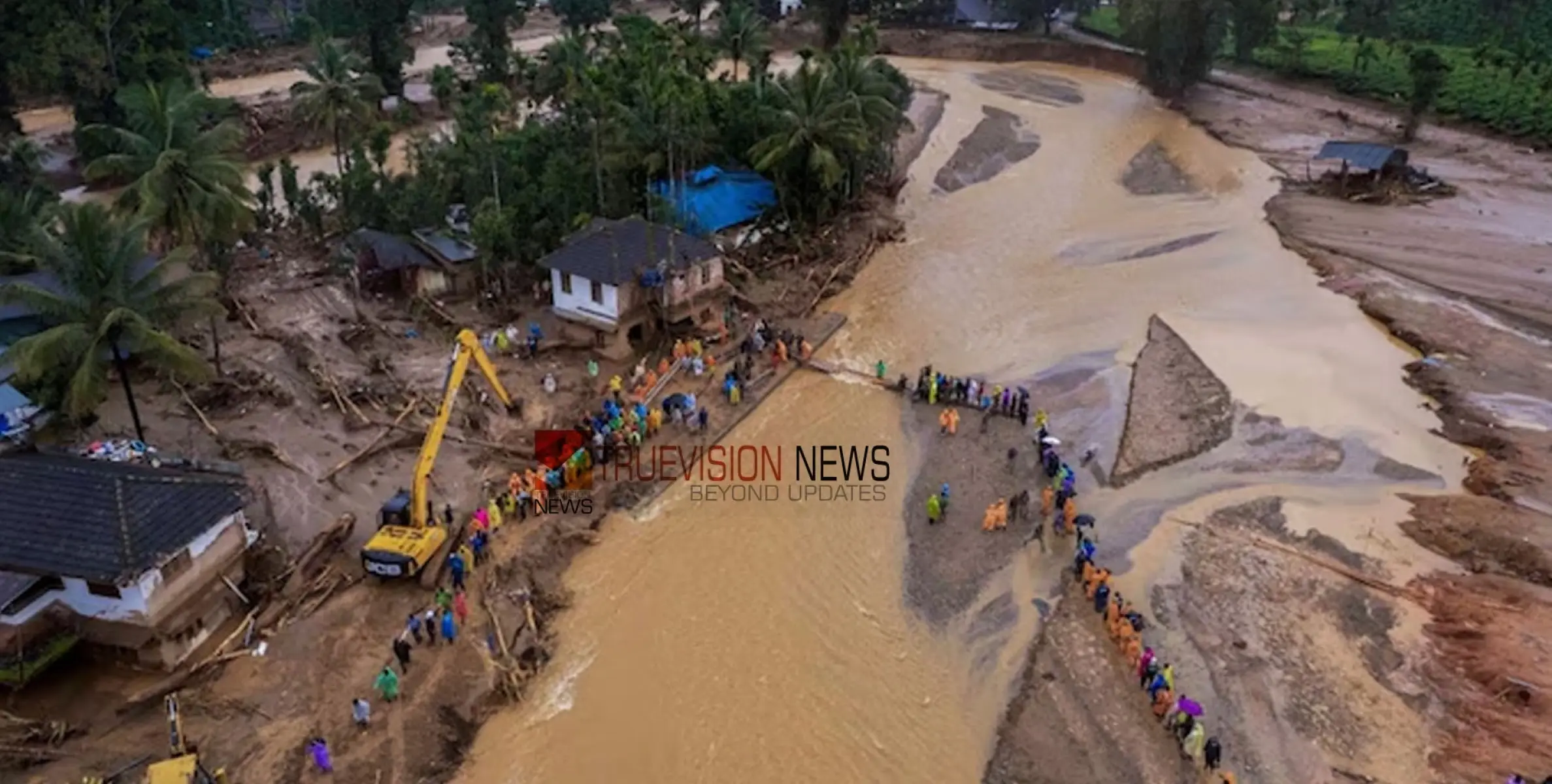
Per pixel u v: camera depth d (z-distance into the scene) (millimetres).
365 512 44531
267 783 31828
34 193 63250
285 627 37750
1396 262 72500
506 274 64938
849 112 73188
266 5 132125
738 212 72625
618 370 56656
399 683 35750
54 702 34156
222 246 62531
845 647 39406
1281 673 37594
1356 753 34312
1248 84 122500
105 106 82625
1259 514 46281
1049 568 43062
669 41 85250
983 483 48812
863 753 34938
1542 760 33656
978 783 33750
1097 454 51125
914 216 85000
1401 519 45812
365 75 83625
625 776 33844
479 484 46375
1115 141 104625
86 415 47219
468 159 72688
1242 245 77812
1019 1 145125
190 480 36625
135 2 84688
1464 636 38938
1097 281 72625
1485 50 106500
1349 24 133750
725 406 54219
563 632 39688
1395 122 105375
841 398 56438
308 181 88625
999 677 37969
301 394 53719
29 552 33344
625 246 58531
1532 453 49812
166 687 34594
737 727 35875
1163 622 40031
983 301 69562
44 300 42281
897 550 44594
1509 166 91688
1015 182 93438
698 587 42250
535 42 142875
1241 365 59594
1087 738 35062
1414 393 56719
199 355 48219
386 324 61531
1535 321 63625
